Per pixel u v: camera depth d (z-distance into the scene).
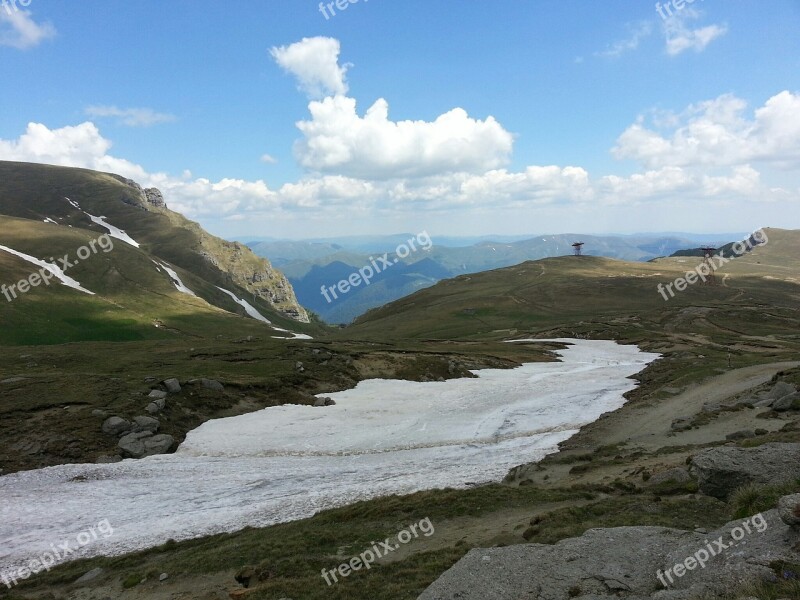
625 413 53.38
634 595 12.60
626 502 23.75
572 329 158.12
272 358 81.69
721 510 20.25
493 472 37.44
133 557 26.94
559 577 14.12
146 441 47.59
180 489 37.72
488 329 176.75
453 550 21.34
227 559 24.02
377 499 31.77
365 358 89.56
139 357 80.00
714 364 77.38
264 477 39.94
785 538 12.87
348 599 17.80
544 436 49.59
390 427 54.59
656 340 131.62
